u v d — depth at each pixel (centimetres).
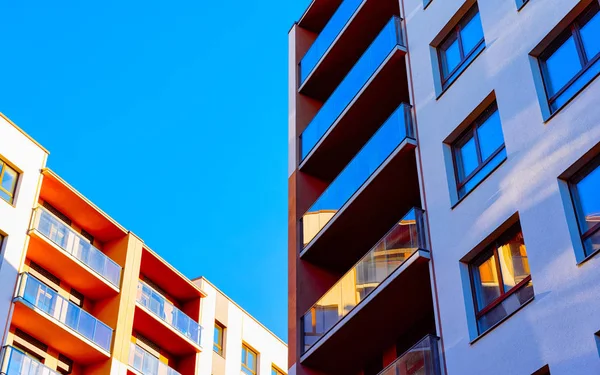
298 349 2031
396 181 1938
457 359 1465
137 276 3794
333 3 2723
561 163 1405
